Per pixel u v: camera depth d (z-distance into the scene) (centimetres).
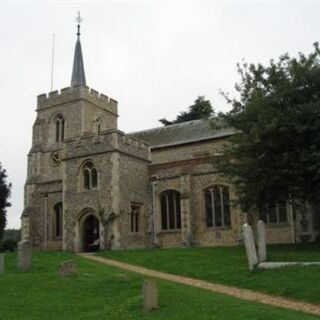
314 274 1341
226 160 2222
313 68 2042
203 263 1733
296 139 1991
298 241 2478
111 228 2622
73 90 3825
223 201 2714
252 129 1969
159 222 2898
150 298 1077
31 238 3262
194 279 1521
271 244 2378
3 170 2978
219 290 1338
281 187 2028
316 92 2042
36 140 3872
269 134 1973
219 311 1012
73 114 3791
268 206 2162
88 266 1805
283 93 2028
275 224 2573
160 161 3291
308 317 971
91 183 2784
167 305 1094
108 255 2178
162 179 2934
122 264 1925
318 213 2450
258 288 1319
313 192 1994
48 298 1248
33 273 1672
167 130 3609
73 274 1566
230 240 2634
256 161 2019
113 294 1282
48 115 3909
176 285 1355
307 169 1900
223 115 2230
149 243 2884
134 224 2823
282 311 1028
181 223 2783
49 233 3198
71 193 2827
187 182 2803
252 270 1495
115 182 2672
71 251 2733
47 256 2153
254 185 2025
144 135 3684
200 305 1075
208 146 3147
